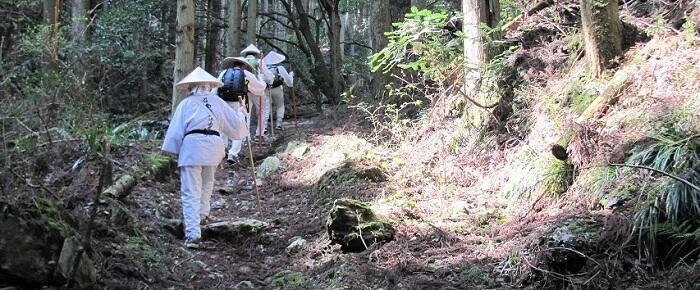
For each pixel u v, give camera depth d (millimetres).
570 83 6410
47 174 4895
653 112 4945
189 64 8375
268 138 11062
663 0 6656
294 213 6488
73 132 5145
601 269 3758
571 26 7426
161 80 13992
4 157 3826
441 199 5949
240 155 9758
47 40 6074
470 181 6402
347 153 8023
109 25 11203
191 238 5242
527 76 7098
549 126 6000
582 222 4281
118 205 4828
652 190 4098
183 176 5320
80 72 6867
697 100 4758
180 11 8328
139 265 4238
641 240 3865
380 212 5559
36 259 3371
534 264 4008
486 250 4473
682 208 3859
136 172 6391
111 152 6230
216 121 5434
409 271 4352
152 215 5707
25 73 5320
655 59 5758
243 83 8219
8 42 6176
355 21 30391
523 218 4984
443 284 4070
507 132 6812
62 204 4043
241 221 5734
